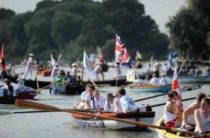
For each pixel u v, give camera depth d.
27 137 62.66
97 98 67.69
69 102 99.06
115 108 65.00
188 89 83.00
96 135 62.81
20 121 74.69
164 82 116.56
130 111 63.94
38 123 72.88
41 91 122.62
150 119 64.56
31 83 124.62
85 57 106.12
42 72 195.62
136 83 121.69
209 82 143.12
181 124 52.62
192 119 49.38
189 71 147.88
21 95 94.62
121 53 103.31
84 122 67.62
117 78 134.38
